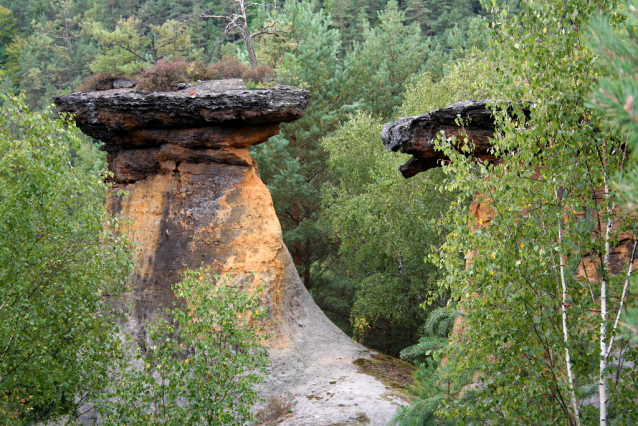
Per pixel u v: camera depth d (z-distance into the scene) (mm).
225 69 20688
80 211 11266
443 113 12938
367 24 43750
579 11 7945
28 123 10789
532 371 7461
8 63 59406
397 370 18031
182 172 19391
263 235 18797
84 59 55188
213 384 10359
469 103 12625
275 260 18922
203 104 17828
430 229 21094
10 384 10164
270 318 18234
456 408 7723
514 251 7723
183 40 29500
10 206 10062
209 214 18859
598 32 4035
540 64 8000
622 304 6844
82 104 19219
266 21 31984
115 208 20547
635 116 3521
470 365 7723
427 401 8312
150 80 19172
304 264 29016
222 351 10664
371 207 22172
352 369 17812
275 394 16594
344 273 29312
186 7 58250
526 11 8242
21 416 11156
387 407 14586
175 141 19078
